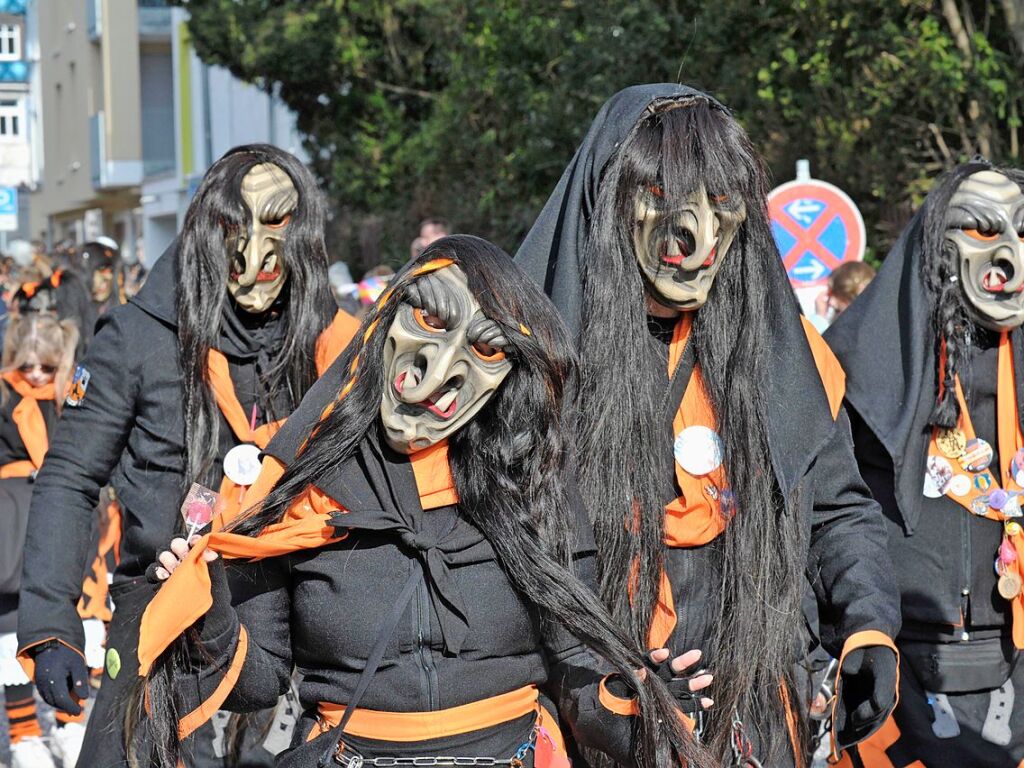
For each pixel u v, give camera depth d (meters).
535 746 3.53
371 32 23.89
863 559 4.21
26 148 53.44
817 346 4.33
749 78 13.30
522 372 3.52
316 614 3.48
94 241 12.72
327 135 24.45
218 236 4.78
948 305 4.76
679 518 3.98
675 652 3.96
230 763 4.97
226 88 36.66
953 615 4.74
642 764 3.56
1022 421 4.82
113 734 4.52
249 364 4.92
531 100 17.41
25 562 4.67
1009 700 4.81
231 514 4.14
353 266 23.73
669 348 4.13
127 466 4.80
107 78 44.19
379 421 3.53
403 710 3.42
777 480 4.02
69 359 7.62
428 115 24.14
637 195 3.94
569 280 4.06
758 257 4.11
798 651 4.18
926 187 12.48
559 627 3.55
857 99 12.49
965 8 12.71
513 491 3.49
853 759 4.86
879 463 4.77
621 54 14.41
